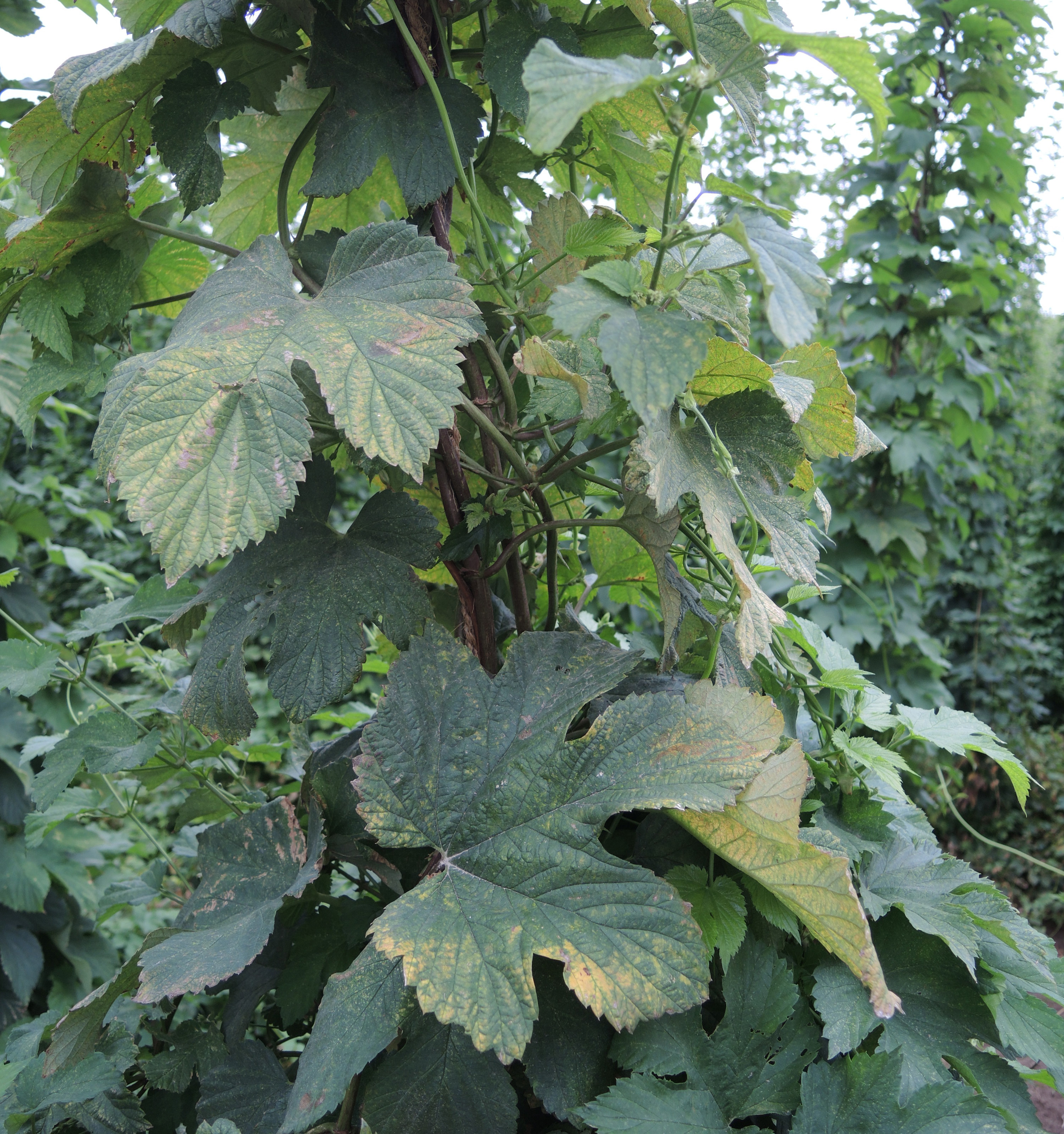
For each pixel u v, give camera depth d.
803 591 1.29
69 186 1.13
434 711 0.93
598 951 0.77
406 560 1.02
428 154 1.02
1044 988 0.99
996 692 4.80
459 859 0.87
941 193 3.80
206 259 1.22
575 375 0.88
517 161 1.22
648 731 0.87
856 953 0.84
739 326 0.94
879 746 1.12
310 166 1.29
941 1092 0.87
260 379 0.81
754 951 0.94
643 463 0.86
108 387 0.89
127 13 1.12
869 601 3.56
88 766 1.28
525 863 0.84
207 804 1.46
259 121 1.23
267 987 1.12
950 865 1.08
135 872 3.34
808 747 1.20
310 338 0.84
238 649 1.01
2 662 1.42
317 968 1.08
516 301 1.10
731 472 0.88
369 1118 0.85
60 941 2.62
